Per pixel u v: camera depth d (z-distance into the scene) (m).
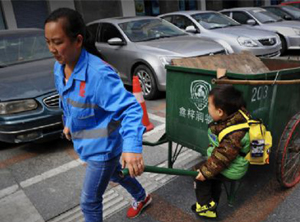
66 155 3.43
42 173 3.05
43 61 4.12
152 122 4.28
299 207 2.28
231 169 1.92
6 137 3.16
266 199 2.40
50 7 10.27
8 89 3.23
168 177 2.81
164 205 2.40
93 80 1.36
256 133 1.83
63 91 1.49
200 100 2.21
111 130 1.52
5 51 4.25
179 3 14.02
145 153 3.34
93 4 11.14
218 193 2.18
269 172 2.77
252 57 2.89
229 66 2.70
